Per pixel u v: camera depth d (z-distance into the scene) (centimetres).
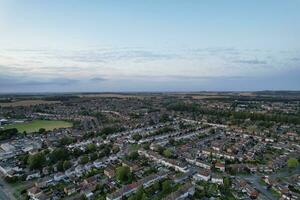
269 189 18225
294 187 18138
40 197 16562
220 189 17762
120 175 19200
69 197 16938
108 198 16162
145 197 14938
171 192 16775
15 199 16925
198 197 16525
